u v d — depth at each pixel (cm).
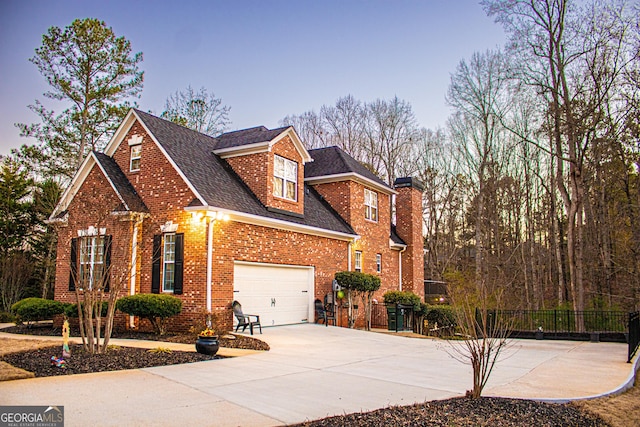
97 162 1642
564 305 2889
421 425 594
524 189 3584
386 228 2569
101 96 2822
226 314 1457
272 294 1697
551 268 3472
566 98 2294
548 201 3384
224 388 748
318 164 2380
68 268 1656
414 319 2189
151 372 845
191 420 573
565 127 2333
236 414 607
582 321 2105
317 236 1958
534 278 3147
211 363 964
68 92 2761
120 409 605
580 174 2309
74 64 2775
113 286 1120
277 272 1730
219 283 1441
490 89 3225
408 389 799
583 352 1466
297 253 1820
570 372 1054
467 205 4053
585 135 2334
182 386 747
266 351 1166
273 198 1736
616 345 1709
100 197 1525
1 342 1134
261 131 1902
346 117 4300
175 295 1451
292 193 1875
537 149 3247
